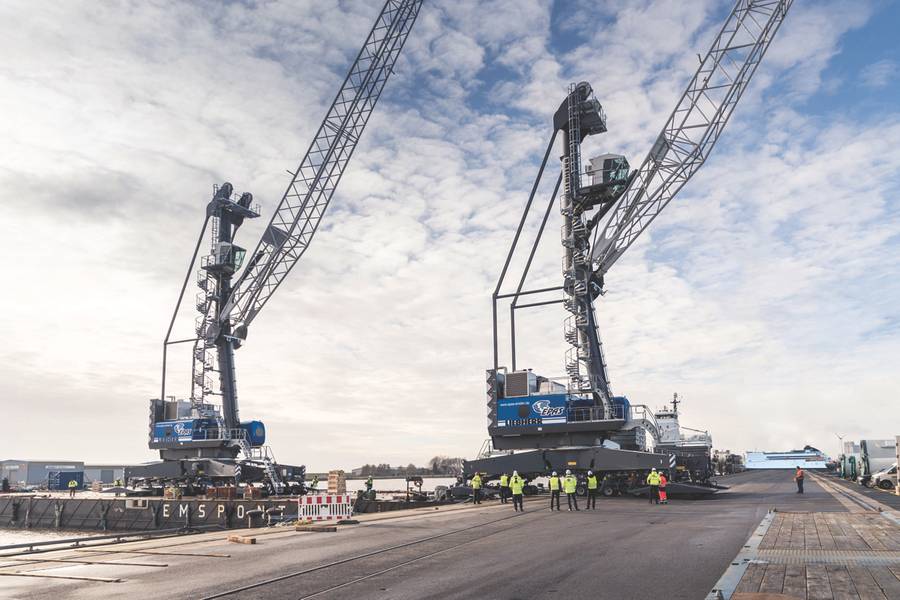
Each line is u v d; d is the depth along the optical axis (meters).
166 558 18.25
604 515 30.53
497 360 53.56
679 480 49.53
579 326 51.91
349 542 21.42
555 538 21.58
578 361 51.62
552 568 15.62
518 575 14.79
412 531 24.62
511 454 49.66
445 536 22.80
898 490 44.69
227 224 72.00
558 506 34.00
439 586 13.69
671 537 21.09
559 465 47.75
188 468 63.56
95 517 59.59
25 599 12.85
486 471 50.31
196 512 52.22
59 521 61.34
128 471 67.00
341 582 14.25
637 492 45.09
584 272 52.62
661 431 70.94
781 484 66.88
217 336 67.56
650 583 13.59
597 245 54.28
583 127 55.00
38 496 68.00
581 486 46.81
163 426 67.56
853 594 11.82
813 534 20.36
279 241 69.69
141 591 13.52
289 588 13.66
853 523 23.41
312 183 70.38
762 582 12.98
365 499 47.34
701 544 19.23
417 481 53.25
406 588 13.52
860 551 16.77
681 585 13.34
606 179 51.94
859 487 58.31
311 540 22.17
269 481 60.94
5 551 23.58
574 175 53.81
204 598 12.76
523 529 24.72
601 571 15.07
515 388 52.31
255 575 15.25
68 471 91.88
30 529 61.88
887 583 12.73
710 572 14.72
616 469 45.84
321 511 28.53
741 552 16.92
